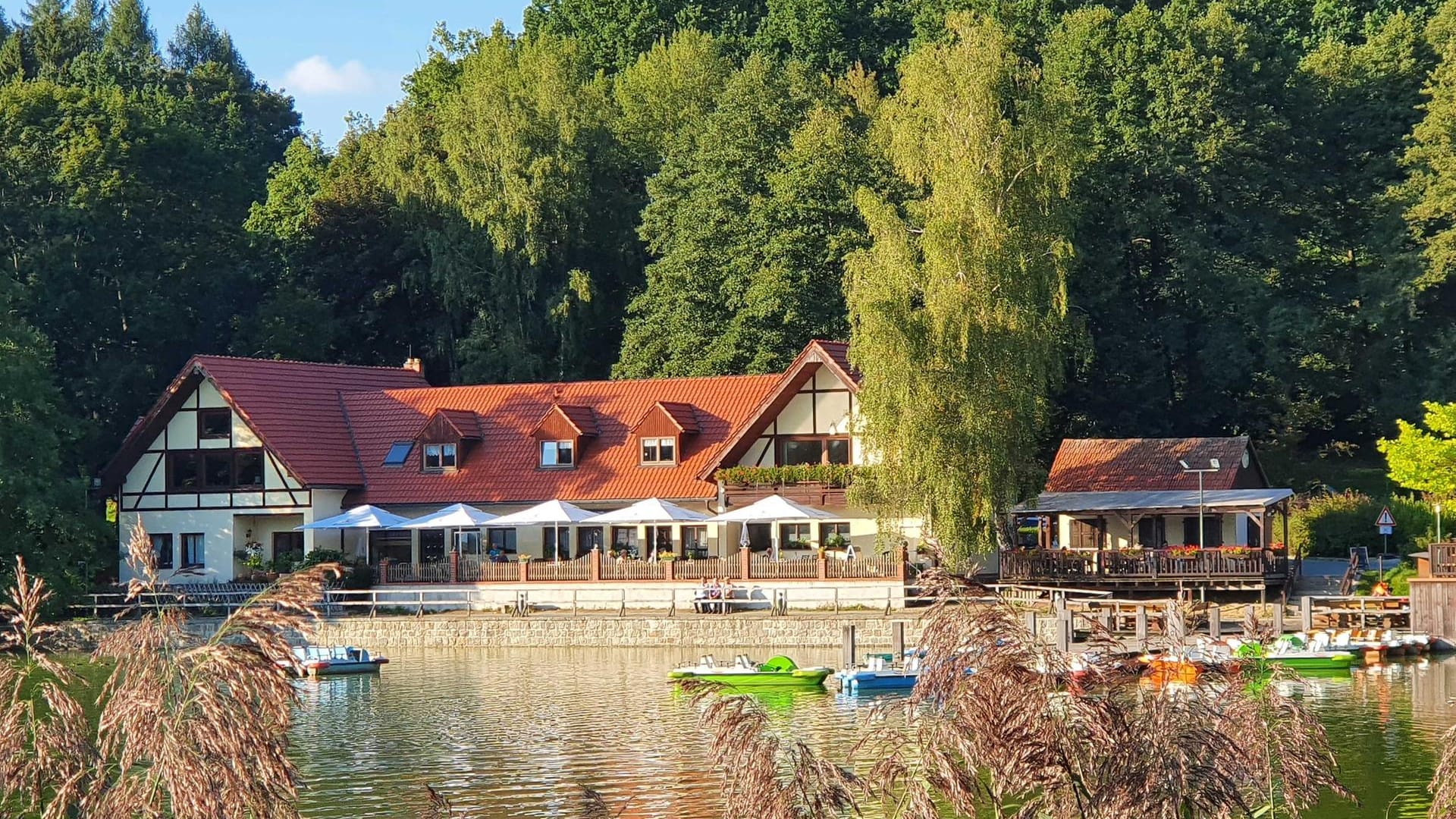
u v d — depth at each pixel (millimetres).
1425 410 80250
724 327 80125
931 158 57906
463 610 63531
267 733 13484
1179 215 84250
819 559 60281
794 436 65062
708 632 57344
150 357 85500
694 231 82250
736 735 14500
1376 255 85625
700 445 68000
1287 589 58312
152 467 71812
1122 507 60469
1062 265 57594
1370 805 28312
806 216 78562
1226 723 15281
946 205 56812
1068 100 58844
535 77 94625
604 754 35469
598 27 114438
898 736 15180
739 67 105375
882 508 56531
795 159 80688
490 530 69062
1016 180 57188
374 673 52375
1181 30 85000
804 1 104188
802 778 14336
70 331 82062
